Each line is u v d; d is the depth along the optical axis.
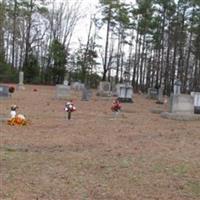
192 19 55.41
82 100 29.91
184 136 14.40
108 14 60.41
